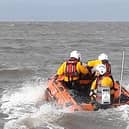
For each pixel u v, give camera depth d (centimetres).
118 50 4253
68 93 1490
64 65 1580
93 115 1365
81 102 1453
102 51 4119
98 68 1430
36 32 10081
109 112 1377
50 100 1617
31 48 4541
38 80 2323
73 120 1344
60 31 11100
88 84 1570
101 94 1402
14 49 4378
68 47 4697
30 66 2916
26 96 1834
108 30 12350
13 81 2316
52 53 3922
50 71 2681
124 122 1316
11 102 1722
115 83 1551
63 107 1446
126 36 7744
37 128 1293
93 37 7281
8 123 1377
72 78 1553
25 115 1460
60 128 1289
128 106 1407
